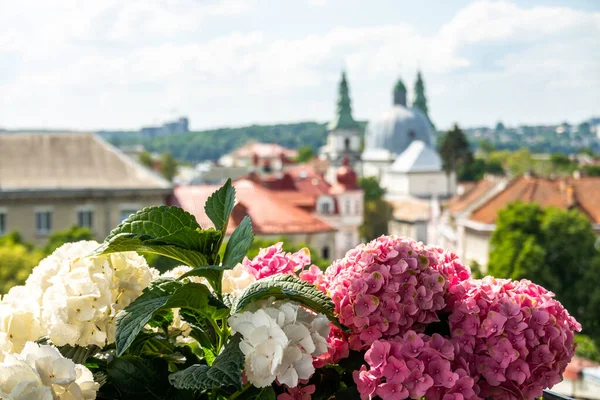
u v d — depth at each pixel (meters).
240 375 2.51
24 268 45.28
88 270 2.84
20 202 62.91
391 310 2.86
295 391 2.78
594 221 70.69
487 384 2.89
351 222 101.88
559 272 49.19
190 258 2.82
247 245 2.71
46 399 2.37
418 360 2.72
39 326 2.82
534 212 49.44
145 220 2.86
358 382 2.75
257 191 70.06
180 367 2.96
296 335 2.66
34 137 67.31
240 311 2.76
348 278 2.90
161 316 3.08
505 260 48.97
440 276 2.91
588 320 47.84
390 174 180.12
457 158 173.25
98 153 66.75
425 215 138.88
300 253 3.40
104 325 2.78
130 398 2.70
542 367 2.91
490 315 2.86
